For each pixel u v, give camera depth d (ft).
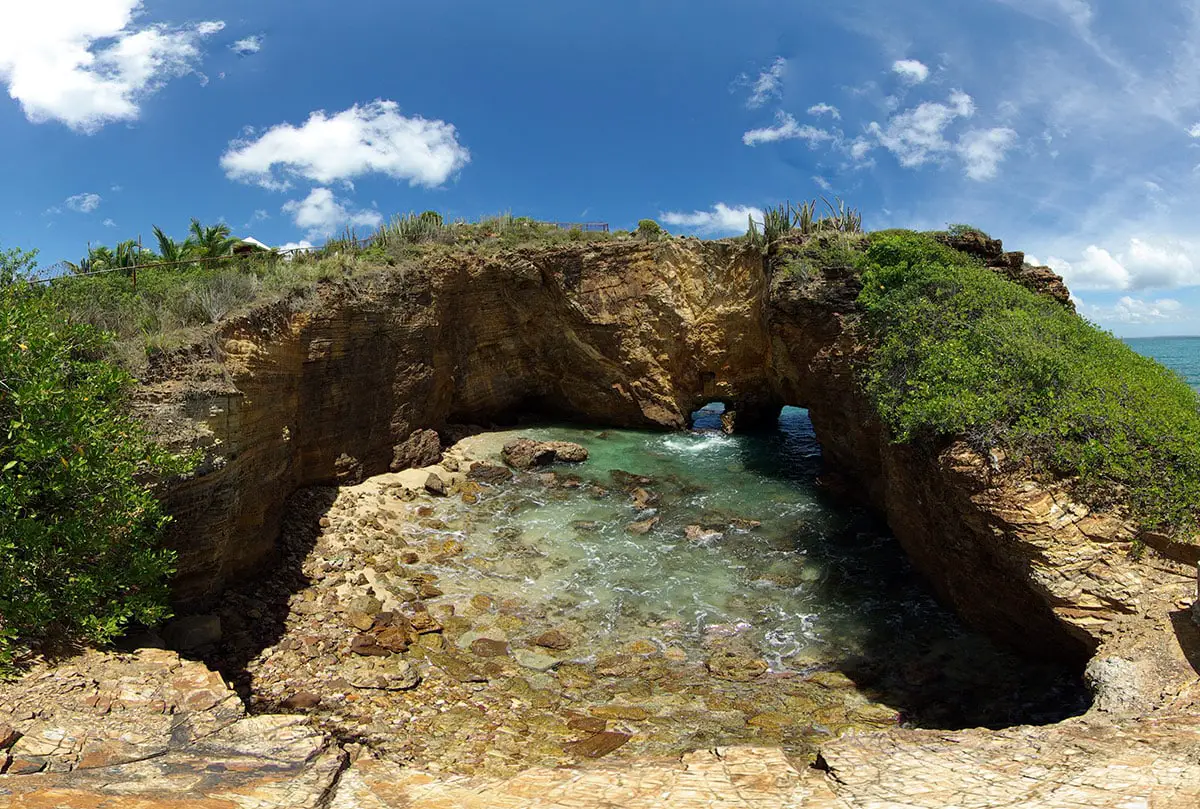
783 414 117.70
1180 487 32.55
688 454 82.17
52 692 21.83
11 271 37.99
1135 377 42.52
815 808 17.28
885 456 52.60
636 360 90.58
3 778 16.49
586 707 34.86
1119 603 30.86
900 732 23.79
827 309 65.31
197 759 19.12
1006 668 38.14
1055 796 17.03
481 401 86.79
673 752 30.76
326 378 57.72
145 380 37.09
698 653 40.47
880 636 42.22
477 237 89.45
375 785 19.34
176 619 36.29
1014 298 52.42
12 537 24.70
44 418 26.55
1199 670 26.03
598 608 45.39
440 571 49.55
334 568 47.03
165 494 33.40
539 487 67.92
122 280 50.19
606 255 89.40
